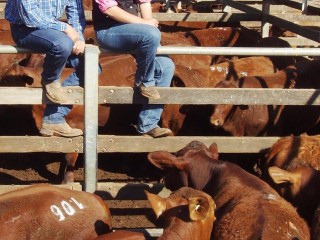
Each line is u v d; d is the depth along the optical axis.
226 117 6.45
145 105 5.10
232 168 4.60
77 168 6.77
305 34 7.37
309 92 5.22
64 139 5.05
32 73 6.24
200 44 9.07
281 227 3.83
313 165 5.03
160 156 4.74
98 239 3.84
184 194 3.90
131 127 6.79
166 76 5.08
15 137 5.00
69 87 4.90
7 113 7.06
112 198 5.05
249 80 6.54
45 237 4.01
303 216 4.71
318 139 5.27
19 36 4.68
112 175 6.65
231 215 4.01
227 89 5.11
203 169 4.69
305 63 6.95
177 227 3.76
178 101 5.06
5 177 6.49
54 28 4.59
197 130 6.62
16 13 4.58
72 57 4.95
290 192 4.69
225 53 4.96
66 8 4.89
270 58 7.96
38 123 6.41
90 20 9.39
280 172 4.63
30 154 7.03
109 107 6.56
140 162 6.89
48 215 4.06
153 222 5.53
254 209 4.00
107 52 4.90
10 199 4.05
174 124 6.56
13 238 3.89
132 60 6.74
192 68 7.05
